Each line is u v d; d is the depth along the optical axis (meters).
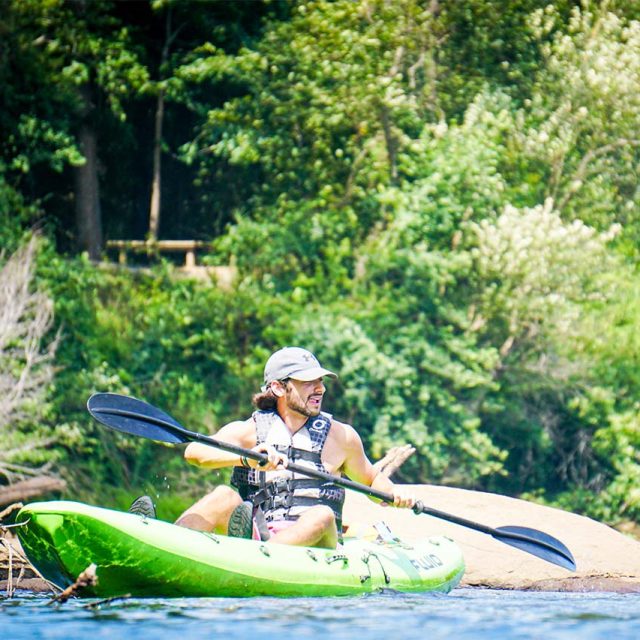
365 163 58.38
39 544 18.06
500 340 50.91
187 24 72.00
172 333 52.16
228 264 57.44
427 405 49.12
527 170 56.88
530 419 50.75
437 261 49.59
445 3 61.53
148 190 74.44
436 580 21.83
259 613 17.19
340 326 49.06
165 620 16.38
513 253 48.41
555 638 15.41
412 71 61.09
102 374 49.50
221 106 70.94
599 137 58.53
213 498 20.94
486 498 31.38
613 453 50.25
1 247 53.53
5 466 43.69
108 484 47.56
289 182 61.62
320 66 59.25
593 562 28.42
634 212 58.56
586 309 51.72
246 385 51.16
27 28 65.12
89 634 15.16
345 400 48.94
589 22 61.12
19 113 65.06
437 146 53.72
